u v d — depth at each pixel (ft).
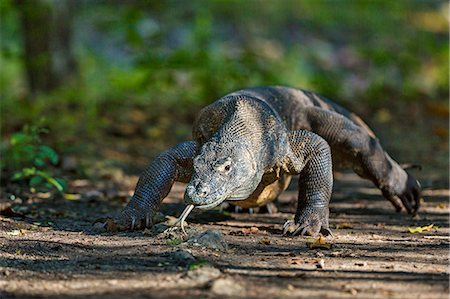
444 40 102.47
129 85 71.46
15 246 27.58
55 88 68.18
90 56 76.89
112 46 87.30
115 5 81.35
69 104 65.05
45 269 24.39
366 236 31.40
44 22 67.62
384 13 101.09
